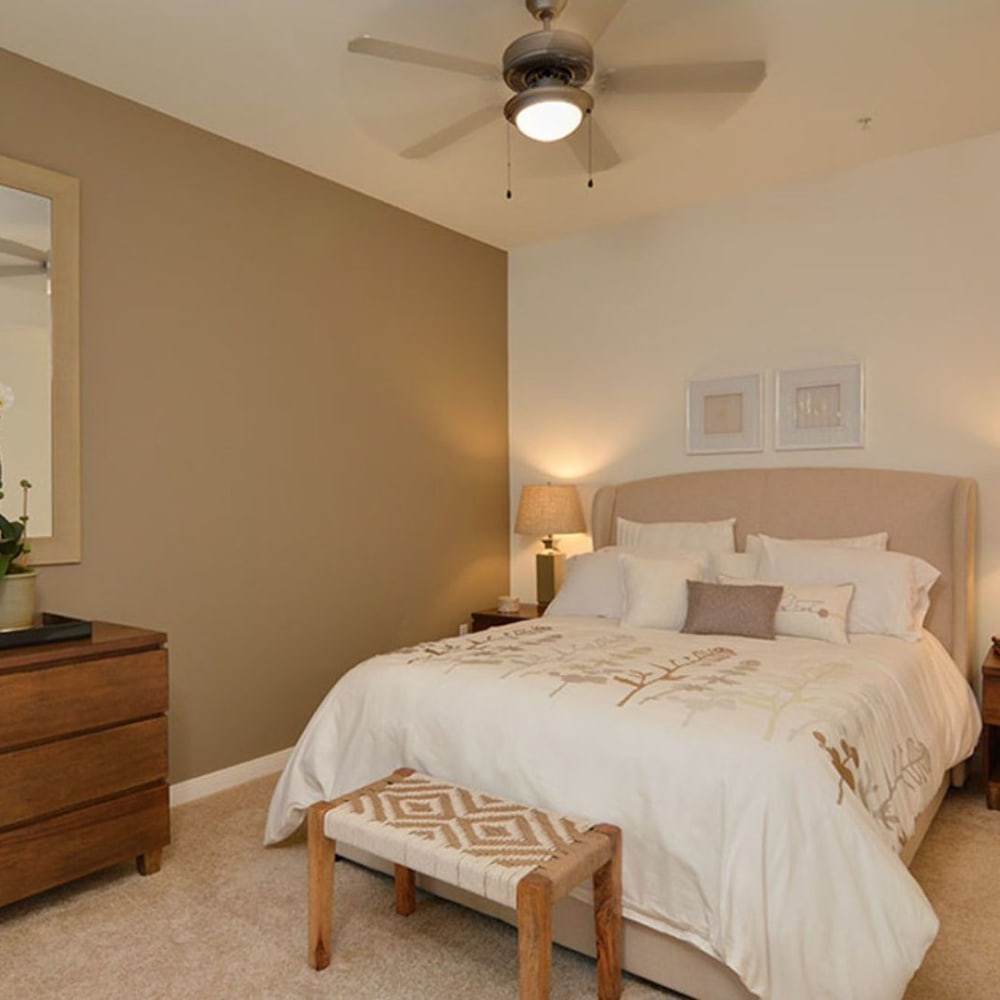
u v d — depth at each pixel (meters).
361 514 3.88
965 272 3.37
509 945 2.07
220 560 3.25
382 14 2.38
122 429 2.92
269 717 3.43
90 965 1.98
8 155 2.62
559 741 2.02
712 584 3.19
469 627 4.50
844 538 3.46
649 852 1.82
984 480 3.34
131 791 2.40
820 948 1.59
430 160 2.77
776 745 1.78
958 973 1.91
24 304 2.65
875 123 3.16
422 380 4.22
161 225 3.04
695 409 4.11
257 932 2.13
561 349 4.61
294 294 3.55
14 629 2.25
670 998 1.83
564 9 2.28
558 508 4.27
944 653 3.11
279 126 3.16
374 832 1.82
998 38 2.54
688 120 2.46
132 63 2.69
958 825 2.80
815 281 3.74
